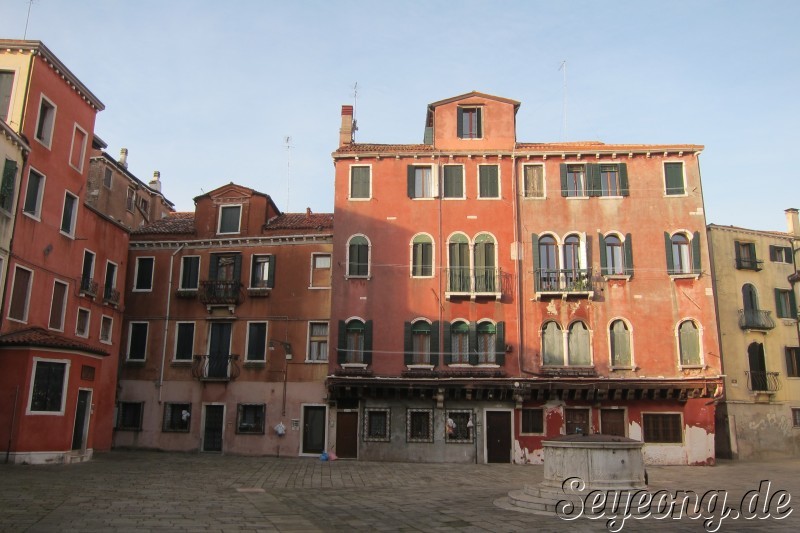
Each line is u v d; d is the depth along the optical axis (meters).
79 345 22.50
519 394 27.28
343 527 11.83
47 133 24.44
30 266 23.11
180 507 13.40
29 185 23.36
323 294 30.09
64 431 21.80
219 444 29.38
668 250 28.92
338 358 28.44
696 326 28.20
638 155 29.91
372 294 29.05
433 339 28.45
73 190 26.03
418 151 30.31
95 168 32.75
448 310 28.75
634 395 27.45
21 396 20.70
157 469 21.31
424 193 30.25
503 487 18.58
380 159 30.44
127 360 30.66
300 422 28.94
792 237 34.53
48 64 24.23
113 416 29.34
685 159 29.83
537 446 27.41
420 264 29.34
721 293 32.66
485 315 28.61
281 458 28.02
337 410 28.47
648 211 29.38
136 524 11.23
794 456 31.73
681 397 27.38
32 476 17.81
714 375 27.38
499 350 28.20
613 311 28.44
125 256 30.27
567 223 29.44
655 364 27.84
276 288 30.41
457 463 27.14
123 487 16.33
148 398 30.14
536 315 28.56
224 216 31.91
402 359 28.34
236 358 29.89
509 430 27.70
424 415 27.97
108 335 28.78
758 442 31.31
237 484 18.22
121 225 29.75
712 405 27.41
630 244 29.00
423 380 27.38
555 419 27.69
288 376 29.44
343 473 22.27
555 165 30.00
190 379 30.08
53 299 24.70
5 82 23.28
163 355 30.52
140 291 31.36
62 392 21.88
